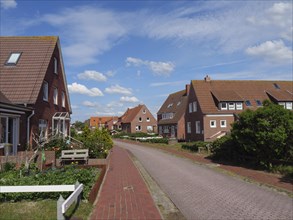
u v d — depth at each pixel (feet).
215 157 67.10
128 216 24.18
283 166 46.03
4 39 80.69
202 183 39.42
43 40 80.38
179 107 185.37
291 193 32.94
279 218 24.49
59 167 44.73
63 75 90.99
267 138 46.21
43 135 70.08
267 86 145.28
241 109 131.85
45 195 28.07
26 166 38.99
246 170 49.26
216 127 128.36
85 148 61.16
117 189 34.45
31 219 22.18
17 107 54.49
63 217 20.61
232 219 24.31
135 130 252.42
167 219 24.36
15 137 57.88
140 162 63.98
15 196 27.32
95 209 26.09
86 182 32.01
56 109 82.99
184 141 153.79
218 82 143.13
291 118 47.14
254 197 31.45
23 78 68.13
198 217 24.88
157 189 35.88
